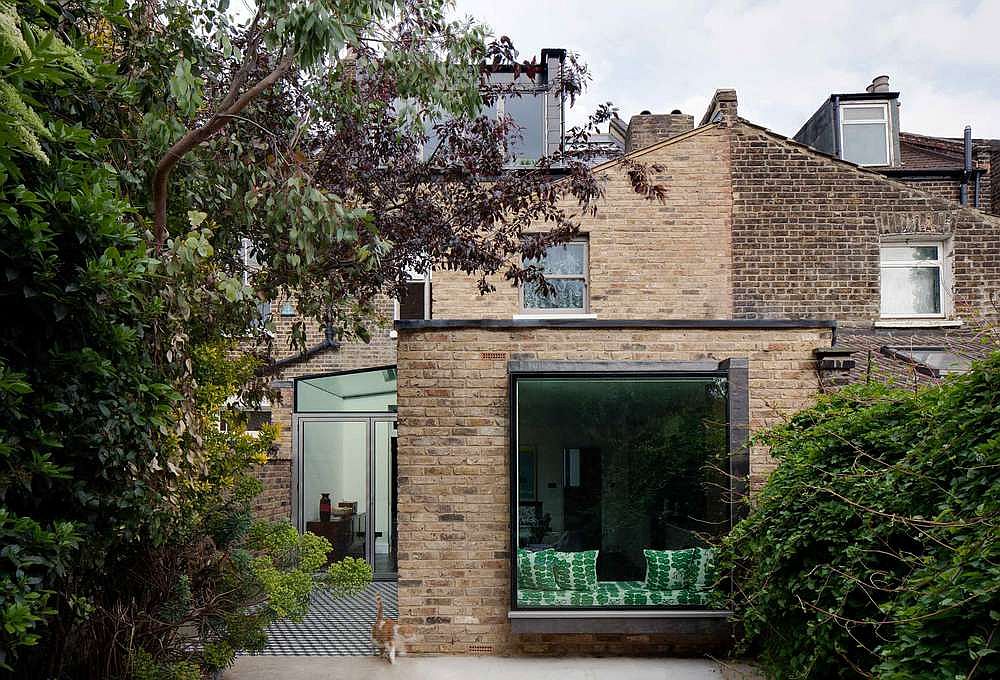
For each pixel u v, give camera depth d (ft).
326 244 23.03
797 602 20.81
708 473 27.68
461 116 27.20
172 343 18.81
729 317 41.75
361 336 27.81
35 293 13.19
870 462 20.21
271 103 26.18
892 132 52.26
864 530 18.53
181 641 23.04
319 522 45.19
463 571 28.07
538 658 27.53
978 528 13.97
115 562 20.99
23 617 11.94
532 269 32.48
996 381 15.62
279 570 23.86
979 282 42.42
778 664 22.65
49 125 13.62
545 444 27.86
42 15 15.37
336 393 46.01
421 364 28.60
